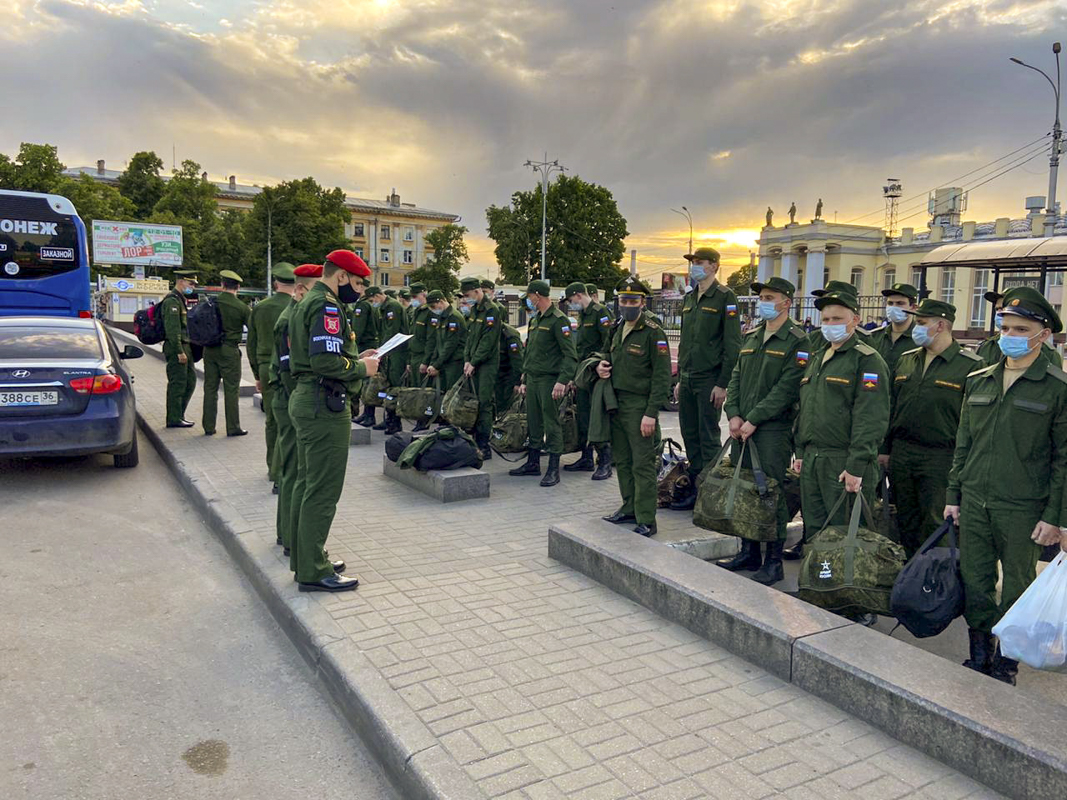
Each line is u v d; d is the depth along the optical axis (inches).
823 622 144.1
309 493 171.5
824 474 178.1
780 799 102.3
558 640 152.5
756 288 206.8
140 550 219.3
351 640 149.1
